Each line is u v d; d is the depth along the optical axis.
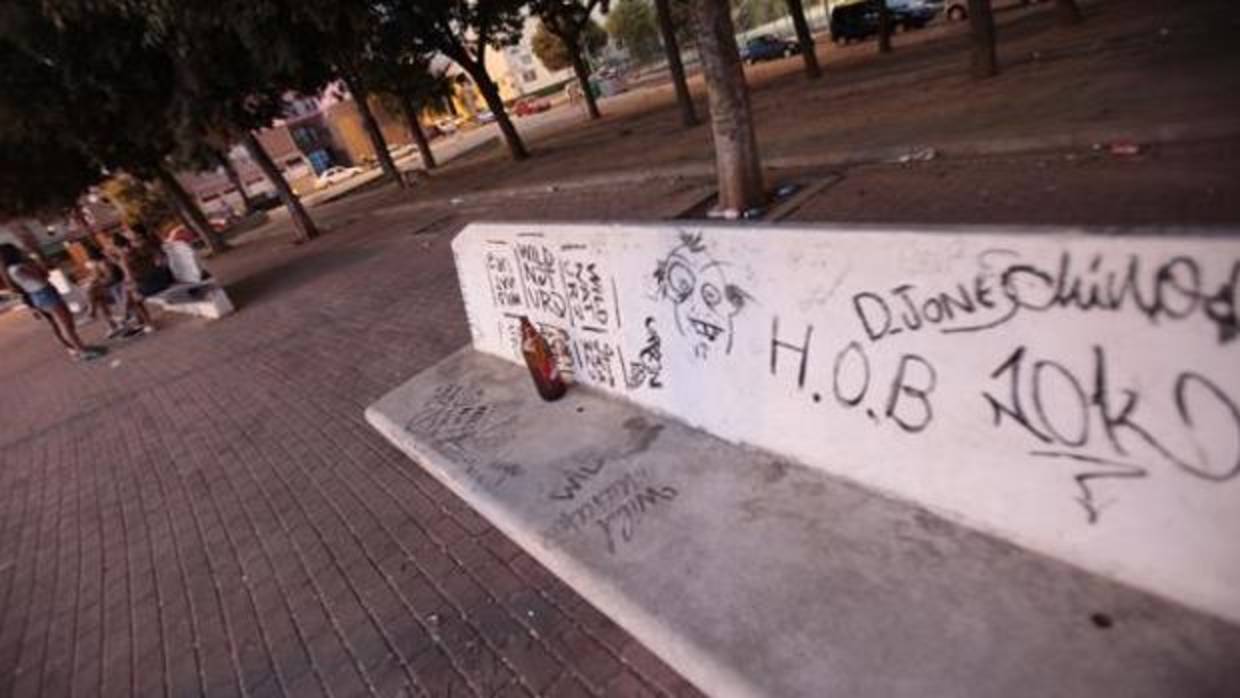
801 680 2.07
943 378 2.31
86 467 6.46
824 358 2.70
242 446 5.93
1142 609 1.93
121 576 4.38
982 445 2.27
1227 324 1.67
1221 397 1.71
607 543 2.94
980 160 7.52
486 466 3.84
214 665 3.37
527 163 20.45
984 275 2.11
